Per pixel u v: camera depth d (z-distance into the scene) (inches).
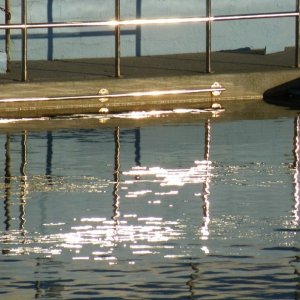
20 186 866.8
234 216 795.4
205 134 1035.3
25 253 723.4
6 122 1084.5
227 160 943.0
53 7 1275.8
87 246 735.7
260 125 1071.6
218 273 689.6
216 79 1189.1
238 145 991.6
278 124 1076.5
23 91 1130.0
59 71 1200.2
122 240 746.8
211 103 1186.6
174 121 1093.8
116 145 991.0
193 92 1181.1
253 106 1168.2
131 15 1304.1
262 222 782.5
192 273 690.2
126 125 1074.7
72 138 1017.5
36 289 665.6
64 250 728.3
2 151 967.0
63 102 1143.6
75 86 1145.4
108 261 709.9
